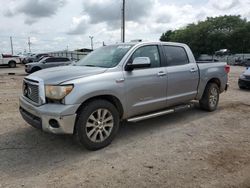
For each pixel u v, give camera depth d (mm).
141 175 3676
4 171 3809
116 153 4422
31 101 4586
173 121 6254
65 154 4387
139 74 5090
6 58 32125
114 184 3451
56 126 4156
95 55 5684
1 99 9102
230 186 3402
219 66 7242
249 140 5008
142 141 4965
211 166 3934
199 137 5180
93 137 4480
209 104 6980
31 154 4383
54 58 21219
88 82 4363
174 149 4574
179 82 5930
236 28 68375
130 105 5000
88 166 3959
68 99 4137
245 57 45406
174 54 6020
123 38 26422
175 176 3643
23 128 5656
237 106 7805
